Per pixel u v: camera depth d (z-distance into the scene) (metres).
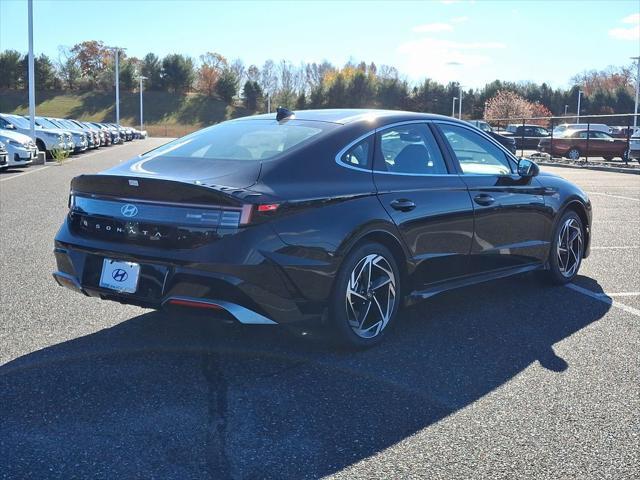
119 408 3.39
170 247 3.83
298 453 2.97
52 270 6.37
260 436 3.12
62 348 4.25
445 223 4.75
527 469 2.85
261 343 4.40
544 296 5.70
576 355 4.26
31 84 22.73
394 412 3.40
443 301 5.53
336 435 3.14
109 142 36.94
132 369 3.91
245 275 3.72
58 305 5.21
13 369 3.89
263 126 4.67
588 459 2.94
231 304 3.75
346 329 4.16
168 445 3.02
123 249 3.95
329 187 4.12
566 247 6.07
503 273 5.38
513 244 5.43
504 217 5.29
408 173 4.65
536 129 35.31
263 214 3.77
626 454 2.99
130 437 3.09
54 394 3.55
